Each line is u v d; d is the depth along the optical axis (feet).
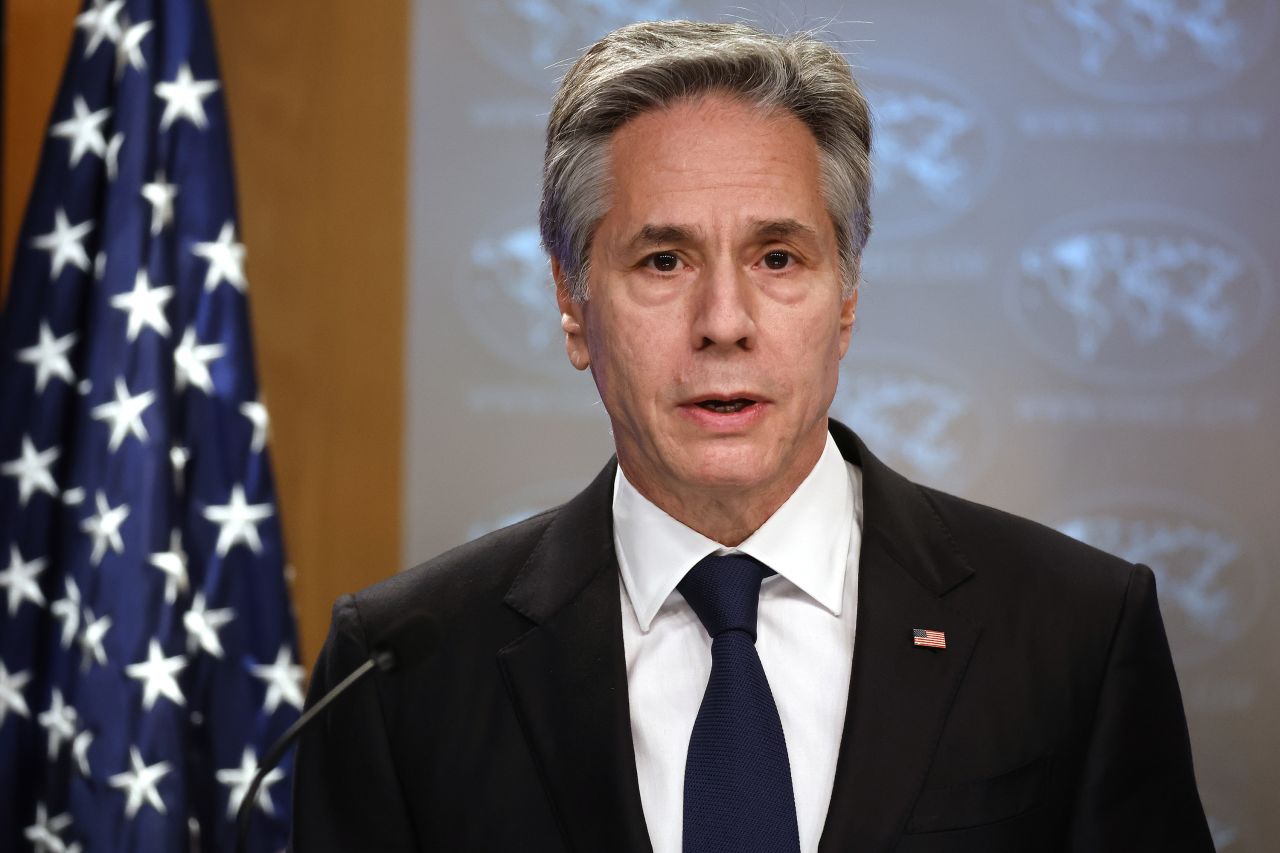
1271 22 32.81
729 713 11.53
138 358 24.13
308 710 13.01
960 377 32.94
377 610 13.03
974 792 11.37
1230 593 32.58
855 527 13.07
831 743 11.81
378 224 33.86
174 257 24.93
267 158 33.99
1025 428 32.89
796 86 11.74
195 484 24.75
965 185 33.01
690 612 12.44
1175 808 12.07
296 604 33.58
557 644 12.31
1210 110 32.86
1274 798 32.35
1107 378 32.81
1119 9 32.94
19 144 34.01
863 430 32.99
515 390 33.65
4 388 24.90
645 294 11.64
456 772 12.15
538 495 33.53
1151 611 12.43
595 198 11.93
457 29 33.86
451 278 33.76
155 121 24.99
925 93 33.01
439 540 33.65
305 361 33.86
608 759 11.57
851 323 13.16
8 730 24.04
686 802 11.27
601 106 11.84
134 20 25.23
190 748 23.85
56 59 34.14
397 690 12.53
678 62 11.62
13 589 24.35
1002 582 12.39
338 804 12.62
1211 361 32.78
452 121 33.83
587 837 11.49
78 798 23.17
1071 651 12.01
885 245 33.04
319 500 33.71
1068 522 32.81
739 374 11.30
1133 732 11.94
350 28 33.99
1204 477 32.73
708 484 11.55
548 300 33.63
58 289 24.93
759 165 11.52
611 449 33.50
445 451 33.73
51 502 24.62
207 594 24.56
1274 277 32.73
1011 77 33.01
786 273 11.69
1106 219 32.91
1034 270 32.91
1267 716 32.48
